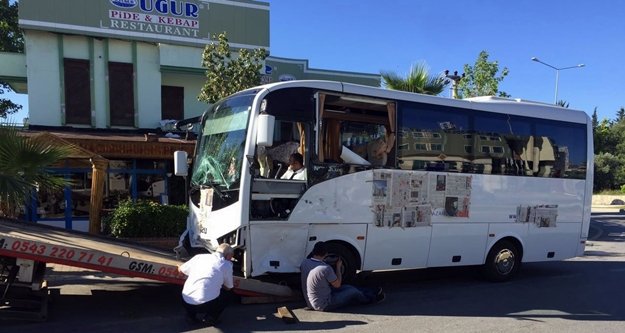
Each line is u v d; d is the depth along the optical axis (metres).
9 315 5.97
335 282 6.71
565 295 8.01
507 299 7.67
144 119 16.28
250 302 6.96
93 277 8.53
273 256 6.62
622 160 51.31
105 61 15.82
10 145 7.15
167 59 16.19
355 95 7.21
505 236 8.73
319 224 6.91
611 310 7.08
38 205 13.90
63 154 8.09
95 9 15.52
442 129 8.04
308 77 19.62
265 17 17.72
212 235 6.84
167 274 6.24
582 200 9.69
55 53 15.34
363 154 7.35
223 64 14.20
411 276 9.49
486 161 8.50
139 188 15.30
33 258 5.54
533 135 9.08
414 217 7.71
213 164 7.13
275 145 6.90
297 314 6.53
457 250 8.23
